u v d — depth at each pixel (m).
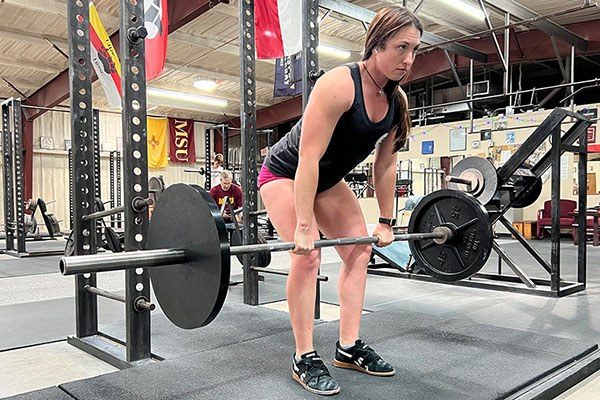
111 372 2.17
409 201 6.74
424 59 9.57
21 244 7.21
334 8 5.62
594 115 9.09
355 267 2.02
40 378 2.19
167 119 13.71
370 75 1.72
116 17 7.47
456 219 2.30
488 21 6.70
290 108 12.42
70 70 2.49
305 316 1.89
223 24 8.20
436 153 10.86
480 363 2.12
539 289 4.02
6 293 4.18
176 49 9.41
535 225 9.53
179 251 1.53
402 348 2.33
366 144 1.86
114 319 3.22
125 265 1.42
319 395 1.78
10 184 7.78
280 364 2.14
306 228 1.67
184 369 2.08
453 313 3.37
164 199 1.60
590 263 5.76
